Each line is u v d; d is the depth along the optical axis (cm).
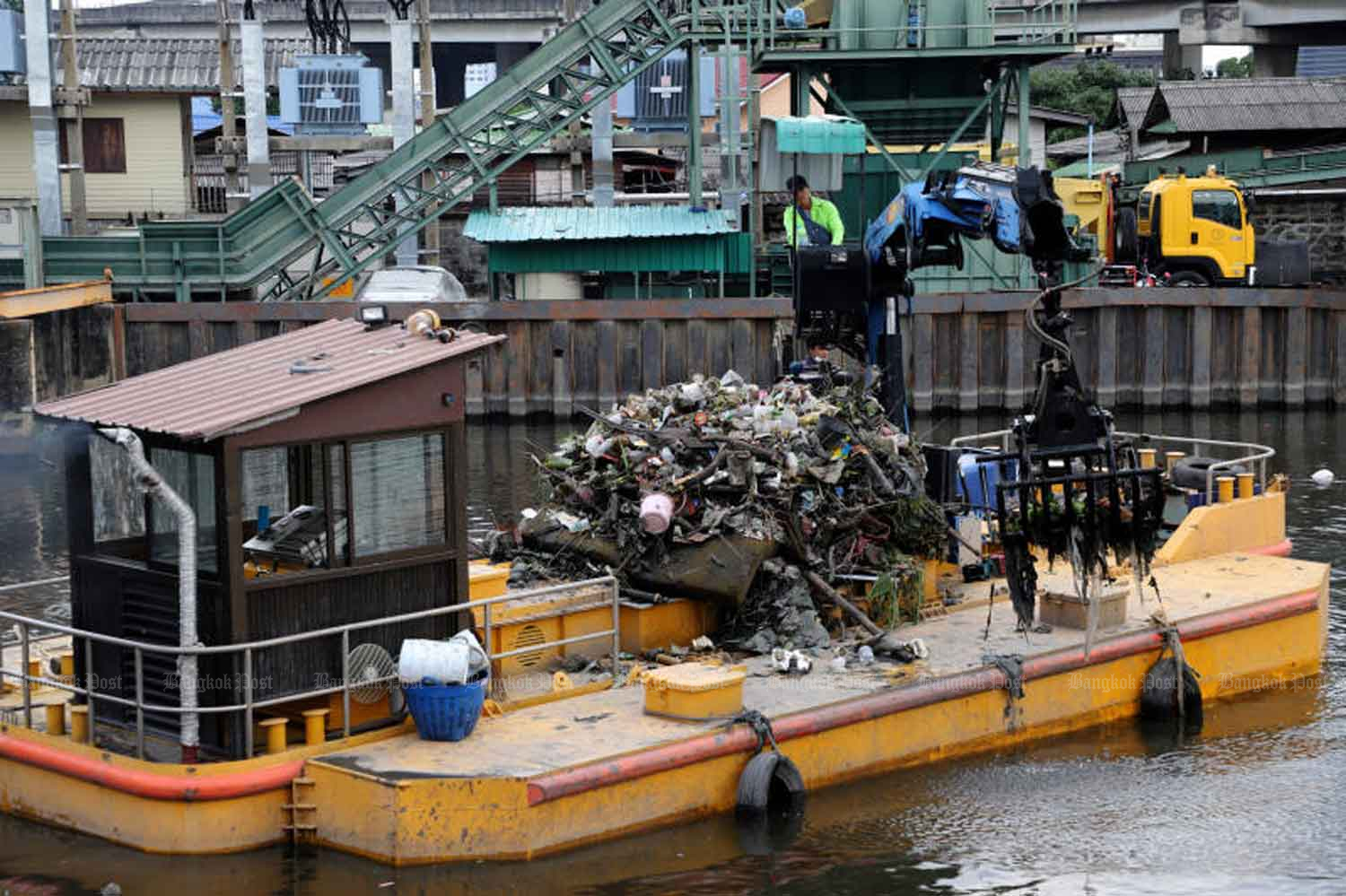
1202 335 6812
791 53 6781
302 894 1933
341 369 2209
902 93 7000
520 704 2294
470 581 2405
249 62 7438
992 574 2964
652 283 7119
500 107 6950
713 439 2630
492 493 4997
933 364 6669
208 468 2095
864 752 2341
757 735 2206
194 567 2027
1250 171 8569
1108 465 2502
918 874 2066
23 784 2186
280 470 2173
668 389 2823
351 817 2011
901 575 2661
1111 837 2195
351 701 2158
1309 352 6875
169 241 6712
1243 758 2511
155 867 2011
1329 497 4775
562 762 2055
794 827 2184
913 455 2788
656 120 8038
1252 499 3350
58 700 2373
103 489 2220
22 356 5594
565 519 2667
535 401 6631
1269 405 6912
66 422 2220
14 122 8212
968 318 6650
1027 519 2475
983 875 2070
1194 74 12662
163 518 2155
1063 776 2414
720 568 2517
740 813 2180
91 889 1959
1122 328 6844
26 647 2228
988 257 6825
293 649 2105
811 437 2645
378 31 14588
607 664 2489
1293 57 12744
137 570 2172
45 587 3625
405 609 2202
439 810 1980
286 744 2105
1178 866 2112
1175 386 6869
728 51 7025
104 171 8506
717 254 6988
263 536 2175
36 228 6562
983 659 2516
